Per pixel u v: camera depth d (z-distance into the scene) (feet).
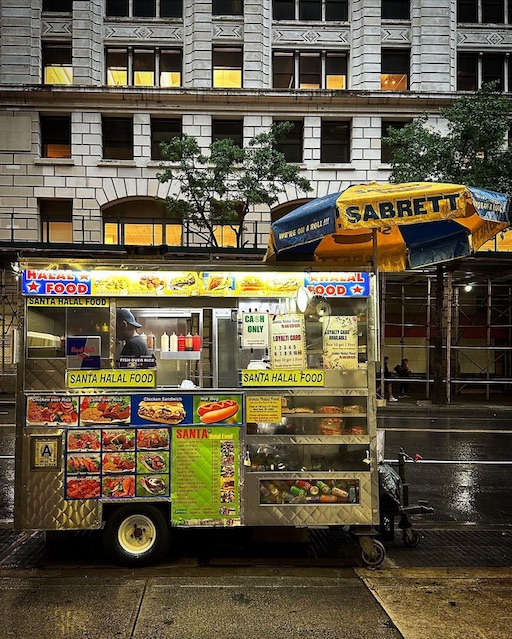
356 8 81.35
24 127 77.25
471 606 14.32
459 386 78.79
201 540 19.22
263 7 80.07
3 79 76.95
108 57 80.79
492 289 78.84
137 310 18.17
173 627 13.09
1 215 76.84
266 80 80.38
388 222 16.14
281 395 17.28
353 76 81.35
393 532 20.42
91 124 78.18
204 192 67.41
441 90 80.18
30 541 19.45
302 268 17.66
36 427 16.70
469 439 42.45
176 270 17.34
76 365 16.93
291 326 17.56
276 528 18.88
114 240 80.28
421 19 80.69
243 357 17.78
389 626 13.21
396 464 33.58
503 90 82.74
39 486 16.67
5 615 13.64
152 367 17.20
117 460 16.81
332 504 17.11
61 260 17.01
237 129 81.00
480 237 20.83
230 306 17.99
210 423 17.06
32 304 16.92
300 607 14.17
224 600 14.53
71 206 79.61
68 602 14.35
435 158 59.52
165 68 81.15
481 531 21.58
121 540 16.90
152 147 80.18
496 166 57.77
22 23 77.46
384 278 65.72
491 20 83.71
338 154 82.12
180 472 16.96
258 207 79.25
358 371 17.46
